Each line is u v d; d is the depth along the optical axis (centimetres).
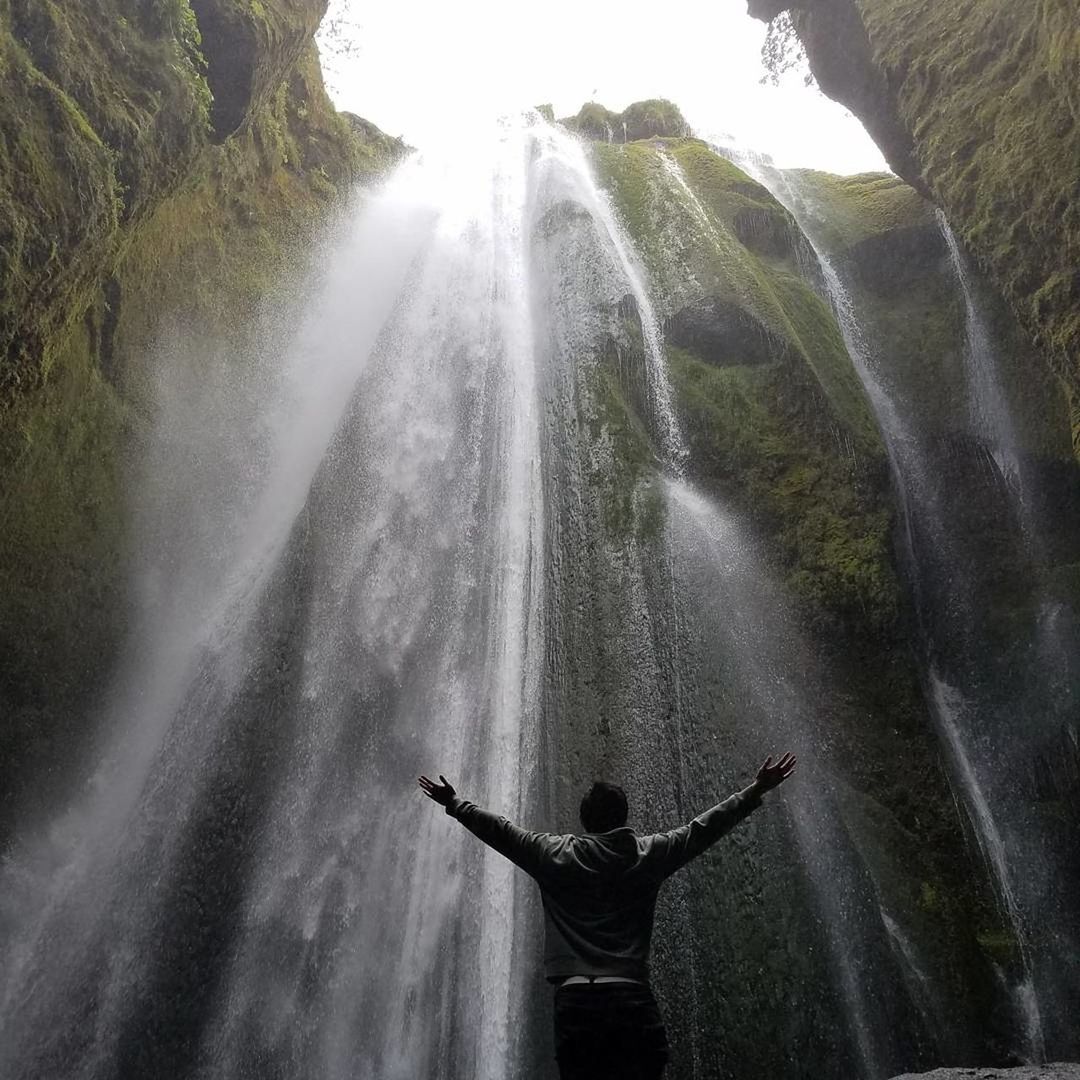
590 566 1133
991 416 1490
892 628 1183
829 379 1378
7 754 1141
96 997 1001
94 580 1232
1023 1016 1002
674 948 899
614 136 2170
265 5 1245
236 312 1525
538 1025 892
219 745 1123
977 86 1213
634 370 1310
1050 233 1111
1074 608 1298
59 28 959
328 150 1852
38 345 1016
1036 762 1237
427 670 1172
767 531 1237
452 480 1315
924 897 1037
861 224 1817
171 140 1099
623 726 1008
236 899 1041
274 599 1223
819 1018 877
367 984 996
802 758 1056
